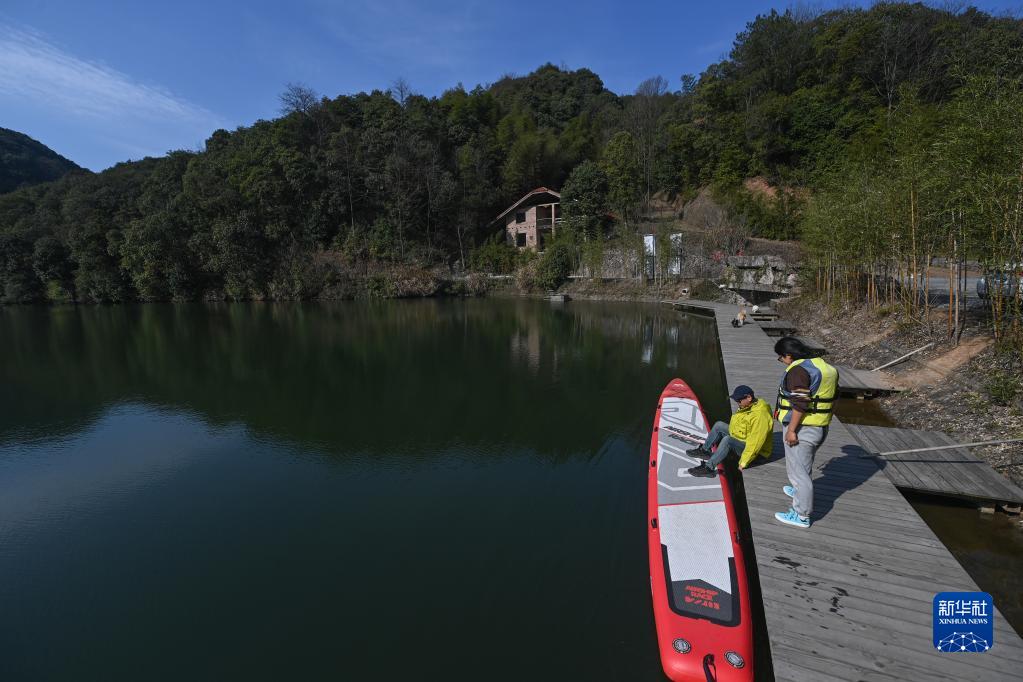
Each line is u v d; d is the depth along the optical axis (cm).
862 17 4056
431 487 839
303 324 2864
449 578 598
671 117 5366
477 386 1438
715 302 3031
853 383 1023
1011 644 345
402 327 2655
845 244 1664
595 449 962
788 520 493
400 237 4903
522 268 4703
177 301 4578
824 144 3700
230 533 727
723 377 1400
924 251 1224
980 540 535
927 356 1030
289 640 514
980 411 753
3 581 631
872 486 569
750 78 4672
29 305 4666
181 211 4594
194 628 537
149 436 1130
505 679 448
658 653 467
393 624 527
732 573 444
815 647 348
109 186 5628
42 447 1077
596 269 4191
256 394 1438
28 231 4838
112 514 794
